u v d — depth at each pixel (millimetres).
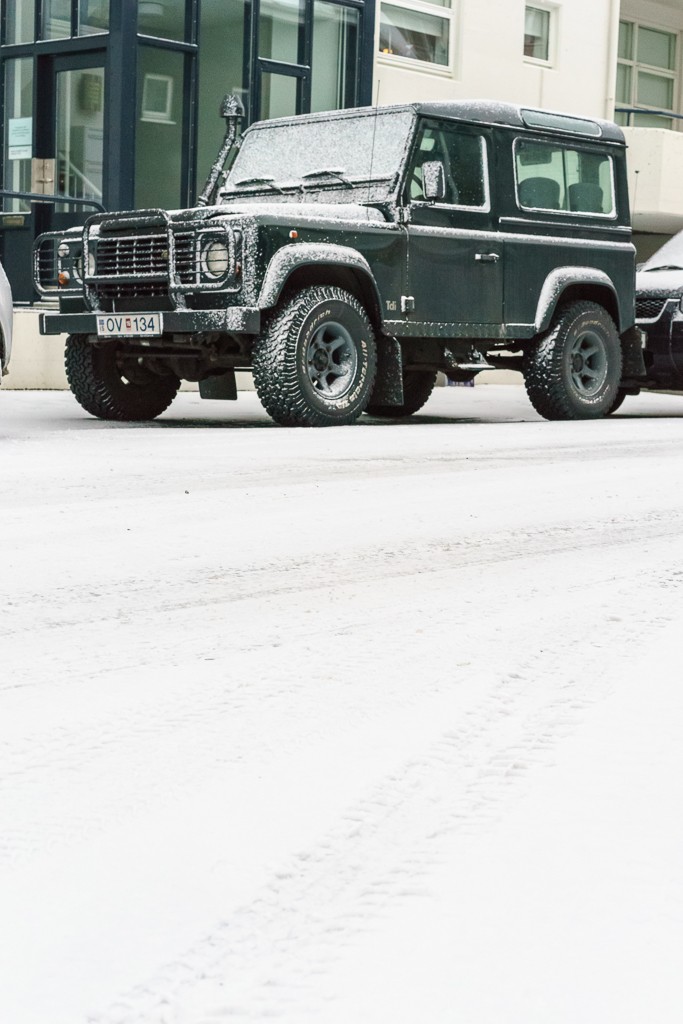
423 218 11844
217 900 2113
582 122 13211
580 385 13250
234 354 11570
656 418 13820
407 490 7137
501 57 23672
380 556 5277
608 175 13414
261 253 10852
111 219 11516
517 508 6602
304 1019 1743
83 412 12898
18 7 18953
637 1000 1793
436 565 5121
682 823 2459
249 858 2283
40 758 2811
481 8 23234
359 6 20625
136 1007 1781
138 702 3242
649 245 28031
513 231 12531
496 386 21703
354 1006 1774
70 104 18516
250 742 2936
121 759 2809
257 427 11461
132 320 11234
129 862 2264
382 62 21906
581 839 2375
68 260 12023
